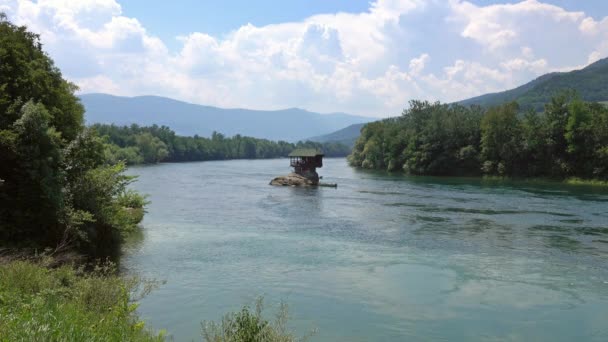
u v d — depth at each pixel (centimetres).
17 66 2672
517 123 9375
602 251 2673
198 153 19400
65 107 3133
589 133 8156
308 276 2155
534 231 3300
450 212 4278
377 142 13225
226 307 1719
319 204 4934
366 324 1594
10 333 802
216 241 2927
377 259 2486
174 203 4978
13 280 1208
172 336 1320
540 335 1518
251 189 6694
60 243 2044
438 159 10031
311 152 7788
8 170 2114
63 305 1111
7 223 2020
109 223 2523
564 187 6919
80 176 2450
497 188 6756
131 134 16975
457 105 12200
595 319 1650
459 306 1775
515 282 2078
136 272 2158
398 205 4816
